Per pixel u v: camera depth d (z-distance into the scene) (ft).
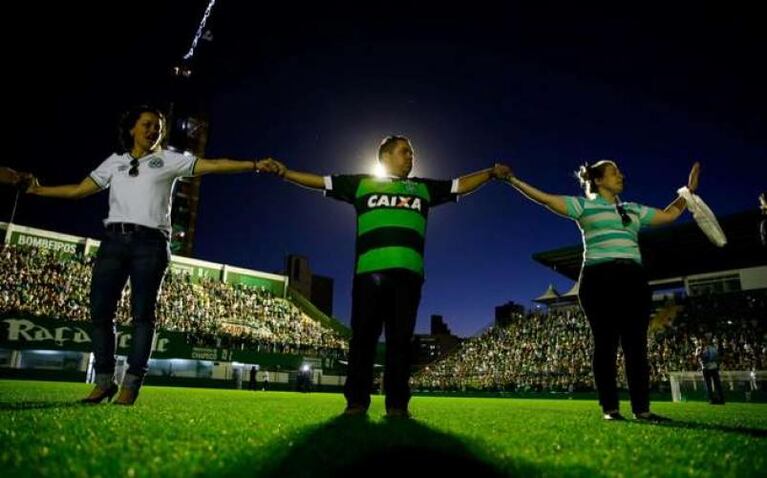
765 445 6.81
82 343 88.74
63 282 101.24
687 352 96.17
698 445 6.66
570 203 13.19
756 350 90.63
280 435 6.67
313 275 170.60
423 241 11.37
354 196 11.76
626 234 12.89
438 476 4.34
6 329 83.46
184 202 160.25
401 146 12.10
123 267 12.45
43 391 20.35
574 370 104.99
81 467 4.32
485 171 13.14
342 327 150.20
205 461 4.73
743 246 102.68
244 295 136.46
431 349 220.02
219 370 105.50
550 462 5.13
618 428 9.03
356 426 7.89
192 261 135.54
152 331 12.52
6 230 108.47
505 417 12.28
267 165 12.38
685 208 14.11
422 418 10.94
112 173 12.92
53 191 12.87
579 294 13.15
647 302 12.53
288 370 112.06
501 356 124.06
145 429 6.89
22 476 4.03
